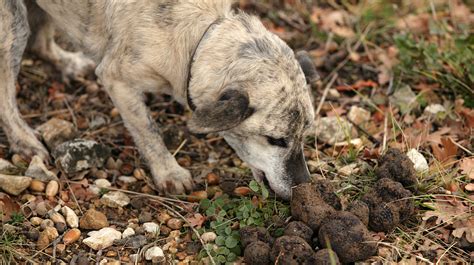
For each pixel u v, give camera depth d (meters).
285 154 1.36
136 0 1.39
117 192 1.46
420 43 1.73
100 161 1.51
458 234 1.32
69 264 1.31
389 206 1.33
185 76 1.38
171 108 1.70
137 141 1.48
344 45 1.86
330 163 1.52
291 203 1.33
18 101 1.71
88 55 1.52
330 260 1.22
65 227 1.38
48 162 1.53
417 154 1.48
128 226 1.39
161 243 1.36
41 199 1.44
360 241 1.25
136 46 1.39
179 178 1.47
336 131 1.58
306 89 1.34
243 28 1.35
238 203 1.41
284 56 1.33
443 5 1.98
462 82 1.65
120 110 1.46
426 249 1.31
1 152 1.56
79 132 1.62
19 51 1.51
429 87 1.69
